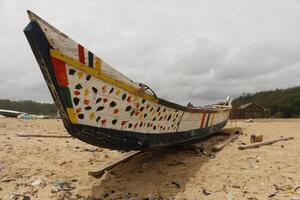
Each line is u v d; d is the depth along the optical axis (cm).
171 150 848
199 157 785
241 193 592
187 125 803
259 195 580
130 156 788
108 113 592
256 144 855
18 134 1238
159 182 666
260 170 678
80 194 643
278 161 724
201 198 588
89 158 855
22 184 685
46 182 697
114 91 585
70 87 538
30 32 488
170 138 744
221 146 852
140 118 647
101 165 755
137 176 705
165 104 679
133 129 641
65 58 523
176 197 601
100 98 574
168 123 723
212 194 599
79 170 770
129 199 605
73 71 535
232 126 1264
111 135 609
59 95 536
